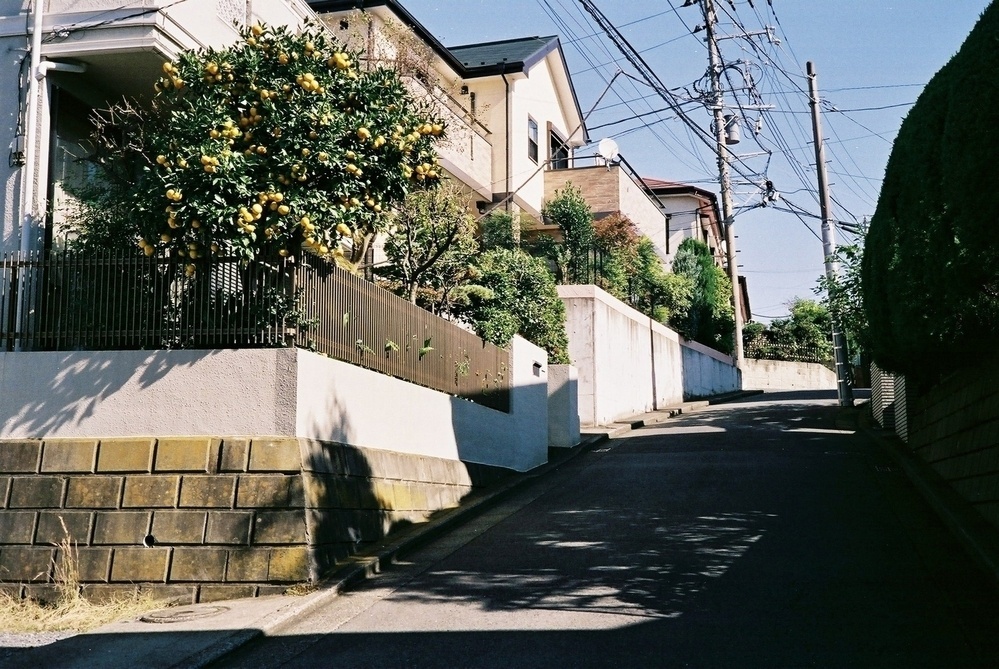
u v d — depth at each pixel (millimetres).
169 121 10023
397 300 12141
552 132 30297
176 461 9094
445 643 7230
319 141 9688
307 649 7242
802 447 17844
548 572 9328
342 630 7688
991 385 10211
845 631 7207
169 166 9297
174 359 9414
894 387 19062
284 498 8898
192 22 11445
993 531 9672
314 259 10094
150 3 10812
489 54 28797
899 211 11938
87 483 9055
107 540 8828
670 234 42312
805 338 47969
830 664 6488
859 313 19766
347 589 8930
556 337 19828
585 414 22438
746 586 8562
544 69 29766
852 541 10195
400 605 8352
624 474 15641
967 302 9820
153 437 9234
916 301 11258
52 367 9477
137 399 9367
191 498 8938
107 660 6883
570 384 19500
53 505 9008
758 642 6996
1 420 9422
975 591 8164
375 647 7211
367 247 14500
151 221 9516
